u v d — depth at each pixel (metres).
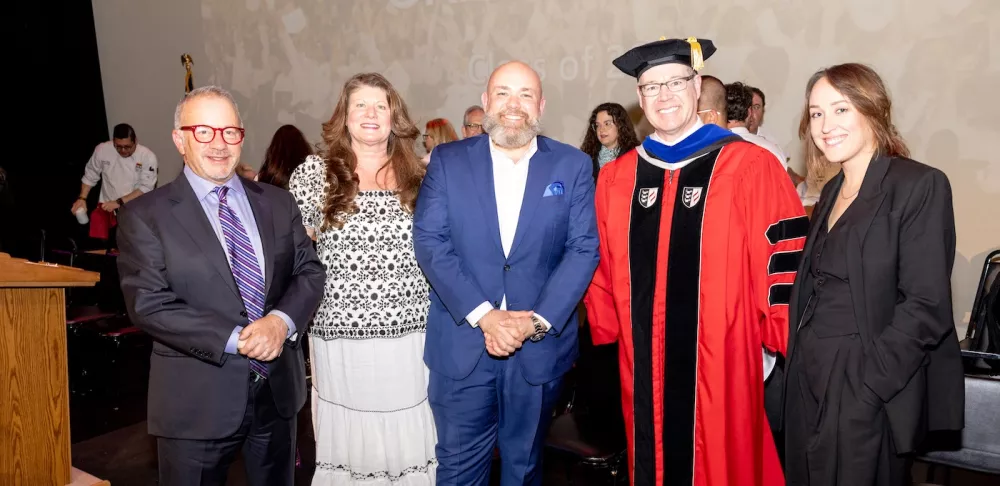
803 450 2.07
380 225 2.33
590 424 2.82
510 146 2.25
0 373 2.17
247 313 2.04
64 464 2.36
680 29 5.15
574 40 5.60
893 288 1.89
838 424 1.93
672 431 2.31
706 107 2.97
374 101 2.34
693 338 2.26
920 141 4.42
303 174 2.42
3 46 7.43
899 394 1.89
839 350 1.93
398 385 2.38
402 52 6.49
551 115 5.75
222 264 2.00
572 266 2.26
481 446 2.39
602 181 2.51
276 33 7.24
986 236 4.27
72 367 5.02
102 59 8.27
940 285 1.83
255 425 2.12
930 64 4.35
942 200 1.86
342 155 2.36
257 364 2.08
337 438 2.43
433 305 2.39
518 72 2.26
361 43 6.73
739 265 2.22
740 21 4.92
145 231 1.97
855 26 4.55
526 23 5.81
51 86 7.82
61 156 7.92
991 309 2.72
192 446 2.02
